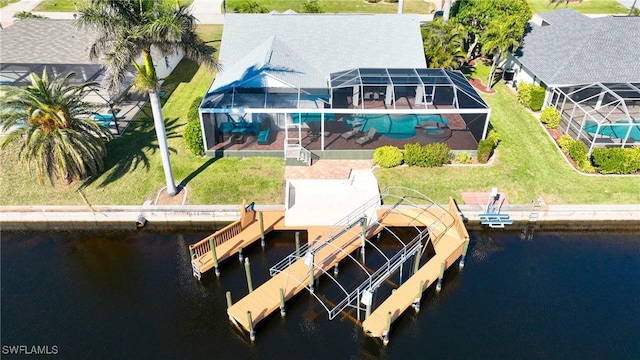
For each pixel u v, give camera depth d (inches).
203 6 2383.1
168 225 1026.7
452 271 922.7
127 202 1041.5
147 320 819.4
